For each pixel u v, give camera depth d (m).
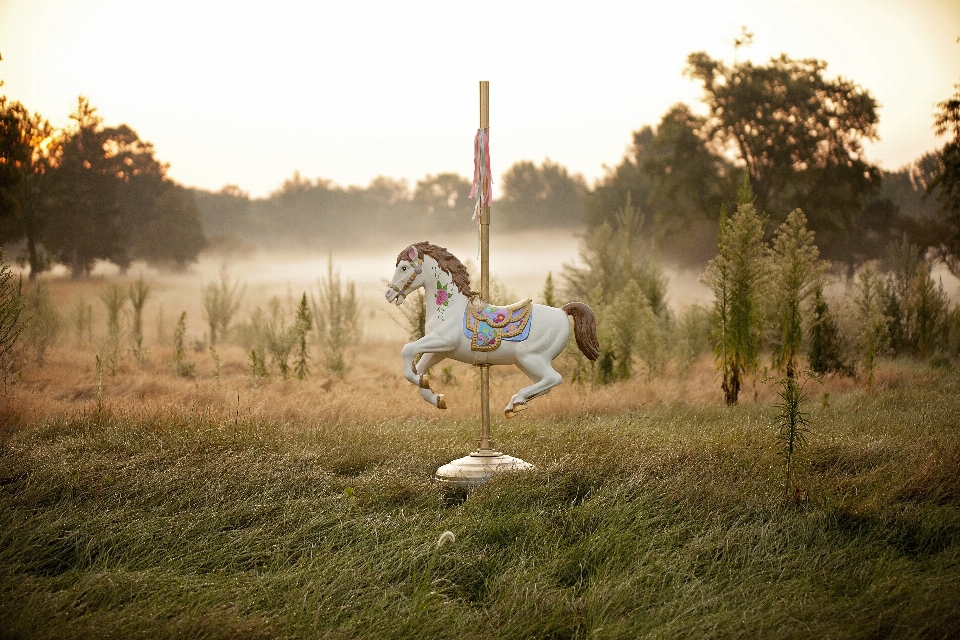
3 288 10.23
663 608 4.81
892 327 19.19
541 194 119.69
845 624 4.61
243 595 4.88
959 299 28.59
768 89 46.41
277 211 143.88
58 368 15.09
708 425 9.80
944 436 8.32
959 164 27.42
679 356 14.76
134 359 17.11
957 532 5.98
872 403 11.17
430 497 6.83
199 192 148.12
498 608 4.87
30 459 7.24
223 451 7.79
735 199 46.44
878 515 6.20
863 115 45.53
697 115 48.94
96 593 4.79
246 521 6.18
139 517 6.08
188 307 40.19
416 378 7.60
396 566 5.36
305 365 15.27
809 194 46.12
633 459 7.41
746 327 12.16
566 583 5.35
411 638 4.50
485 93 7.72
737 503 6.48
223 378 15.11
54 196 59.22
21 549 5.43
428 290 7.73
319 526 6.02
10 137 21.70
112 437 8.22
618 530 5.92
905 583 4.99
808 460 7.07
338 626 4.62
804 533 5.96
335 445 8.37
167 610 4.61
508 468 7.36
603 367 14.33
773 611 4.74
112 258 67.19
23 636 4.20
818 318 14.78
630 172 71.19
